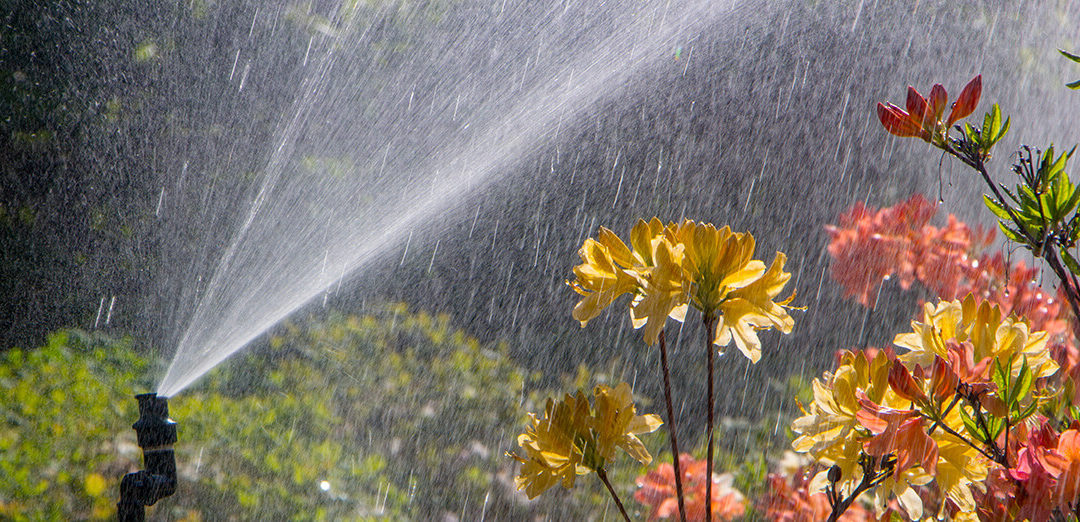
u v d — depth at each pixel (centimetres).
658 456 480
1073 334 273
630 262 165
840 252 388
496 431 534
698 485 325
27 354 658
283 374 610
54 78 803
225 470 474
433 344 664
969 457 153
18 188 781
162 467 315
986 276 347
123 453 493
